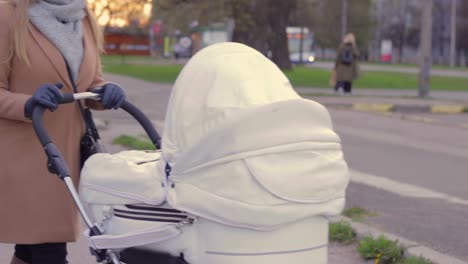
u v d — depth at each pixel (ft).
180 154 11.00
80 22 13.38
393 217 25.30
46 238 12.94
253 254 10.96
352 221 24.03
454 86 111.24
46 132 12.23
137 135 41.63
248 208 10.67
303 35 201.26
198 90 11.26
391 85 107.14
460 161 38.88
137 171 11.55
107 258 12.19
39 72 12.78
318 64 212.23
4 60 12.64
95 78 13.80
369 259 20.65
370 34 263.70
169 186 11.18
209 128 10.87
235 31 123.54
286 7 137.18
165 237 11.30
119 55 213.87
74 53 13.10
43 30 12.83
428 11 81.66
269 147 10.72
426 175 34.35
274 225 10.84
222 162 10.71
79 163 13.57
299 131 10.92
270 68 11.65
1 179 12.88
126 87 87.20
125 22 114.01
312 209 11.04
